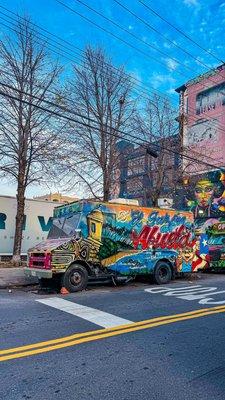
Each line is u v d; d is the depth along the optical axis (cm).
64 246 1194
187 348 622
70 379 491
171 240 1509
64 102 1884
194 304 1004
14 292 1209
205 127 3709
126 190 2542
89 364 544
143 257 1401
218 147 3584
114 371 519
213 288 1331
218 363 554
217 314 879
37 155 1831
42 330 715
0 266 1745
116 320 804
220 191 2100
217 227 2041
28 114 1805
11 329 719
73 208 1300
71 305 962
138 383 480
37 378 493
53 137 1877
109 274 1299
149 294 1171
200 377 502
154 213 1463
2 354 578
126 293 1188
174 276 1518
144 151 2286
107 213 1319
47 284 1312
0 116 1773
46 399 434
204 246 1650
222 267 1958
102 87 2083
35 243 2083
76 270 1215
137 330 726
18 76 1786
